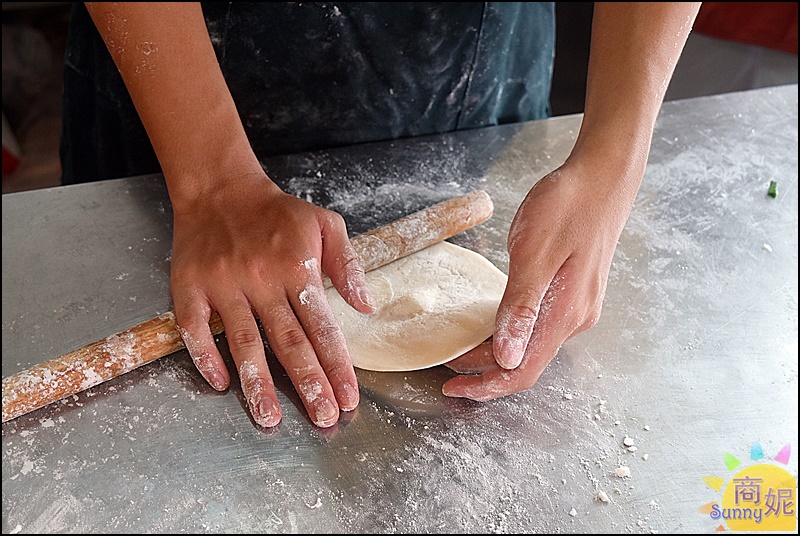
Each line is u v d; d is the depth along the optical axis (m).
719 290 1.09
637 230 1.20
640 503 0.80
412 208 1.20
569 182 0.93
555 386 0.93
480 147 1.37
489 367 0.93
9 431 0.84
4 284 1.02
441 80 1.38
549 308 0.89
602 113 0.99
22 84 2.82
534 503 0.80
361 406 0.89
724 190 1.31
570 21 2.61
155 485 0.80
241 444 0.84
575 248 0.90
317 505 0.79
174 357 0.94
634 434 0.88
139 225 1.13
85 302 1.00
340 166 1.29
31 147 2.63
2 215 1.13
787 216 1.26
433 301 1.00
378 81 1.34
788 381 0.96
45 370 0.87
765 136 1.47
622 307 1.05
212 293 0.93
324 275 1.03
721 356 0.99
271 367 0.92
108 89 1.28
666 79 1.01
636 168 0.96
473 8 1.31
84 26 1.27
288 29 1.24
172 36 0.98
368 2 1.25
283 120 1.34
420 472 0.82
